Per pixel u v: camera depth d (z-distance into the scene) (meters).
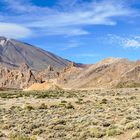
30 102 79.38
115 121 33.84
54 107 64.12
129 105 54.19
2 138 31.94
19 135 32.59
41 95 103.06
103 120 35.34
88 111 47.66
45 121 40.44
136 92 104.56
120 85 183.25
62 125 35.44
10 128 38.28
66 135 30.86
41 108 62.66
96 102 69.88
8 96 105.88
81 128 32.09
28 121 42.09
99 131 28.80
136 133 25.02
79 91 133.38
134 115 36.09
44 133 33.50
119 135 26.72
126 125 28.52
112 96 91.25
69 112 50.00
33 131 34.03
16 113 54.84
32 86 188.75
